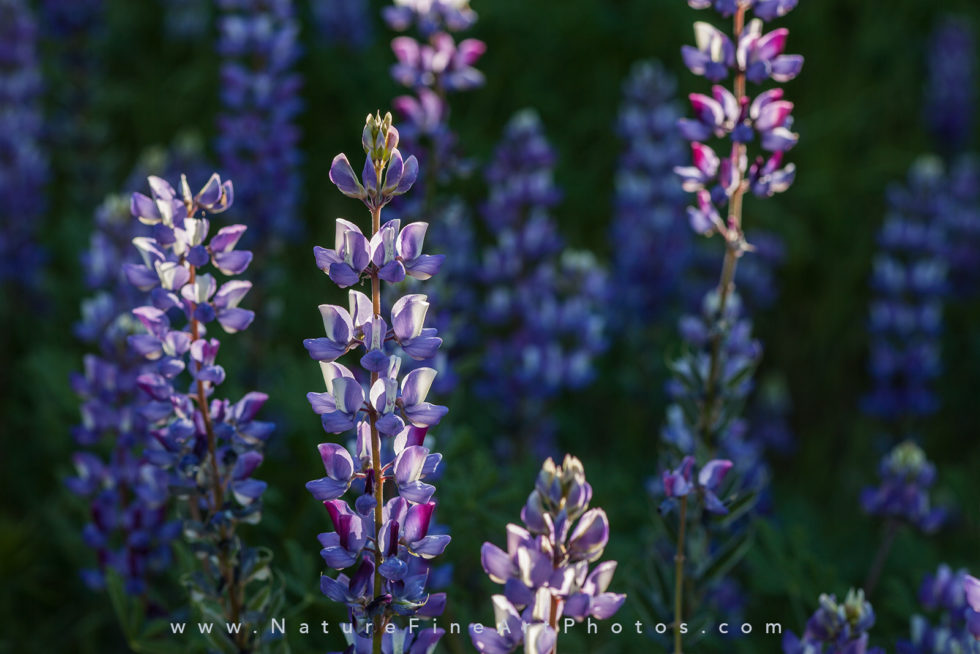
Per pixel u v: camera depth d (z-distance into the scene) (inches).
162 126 452.8
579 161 469.1
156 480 166.9
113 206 257.4
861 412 382.3
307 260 387.9
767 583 201.9
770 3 168.2
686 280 382.3
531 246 284.8
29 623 250.1
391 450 123.7
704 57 171.3
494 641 107.7
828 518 327.0
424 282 217.2
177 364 135.5
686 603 180.4
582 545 106.7
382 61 474.3
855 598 136.5
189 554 178.2
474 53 231.5
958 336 412.8
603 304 333.4
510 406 279.9
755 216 447.2
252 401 139.9
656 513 179.9
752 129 170.6
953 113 490.6
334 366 114.3
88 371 196.1
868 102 517.7
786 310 426.9
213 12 486.3
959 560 261.3
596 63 499.5
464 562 215.5
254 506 139.7
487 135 462.6
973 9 574.9
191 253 134.0
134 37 494.3
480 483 203.2
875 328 350.0
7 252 331.9
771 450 358.3
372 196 114.9
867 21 540.1
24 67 378.9
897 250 364.5
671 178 356.2
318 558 213.9
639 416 348.5
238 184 294.2
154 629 186.1
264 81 291.3
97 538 192.1
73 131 390.6
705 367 189.3
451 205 243.3
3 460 286.5
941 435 374.6
